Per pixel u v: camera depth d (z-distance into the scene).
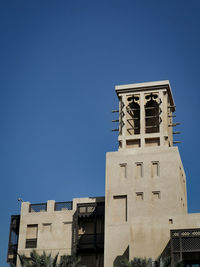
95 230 73.69
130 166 72.00
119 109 77.50
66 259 60.91
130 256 62.31
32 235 76.56
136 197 70.12
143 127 74.81
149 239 62.75
